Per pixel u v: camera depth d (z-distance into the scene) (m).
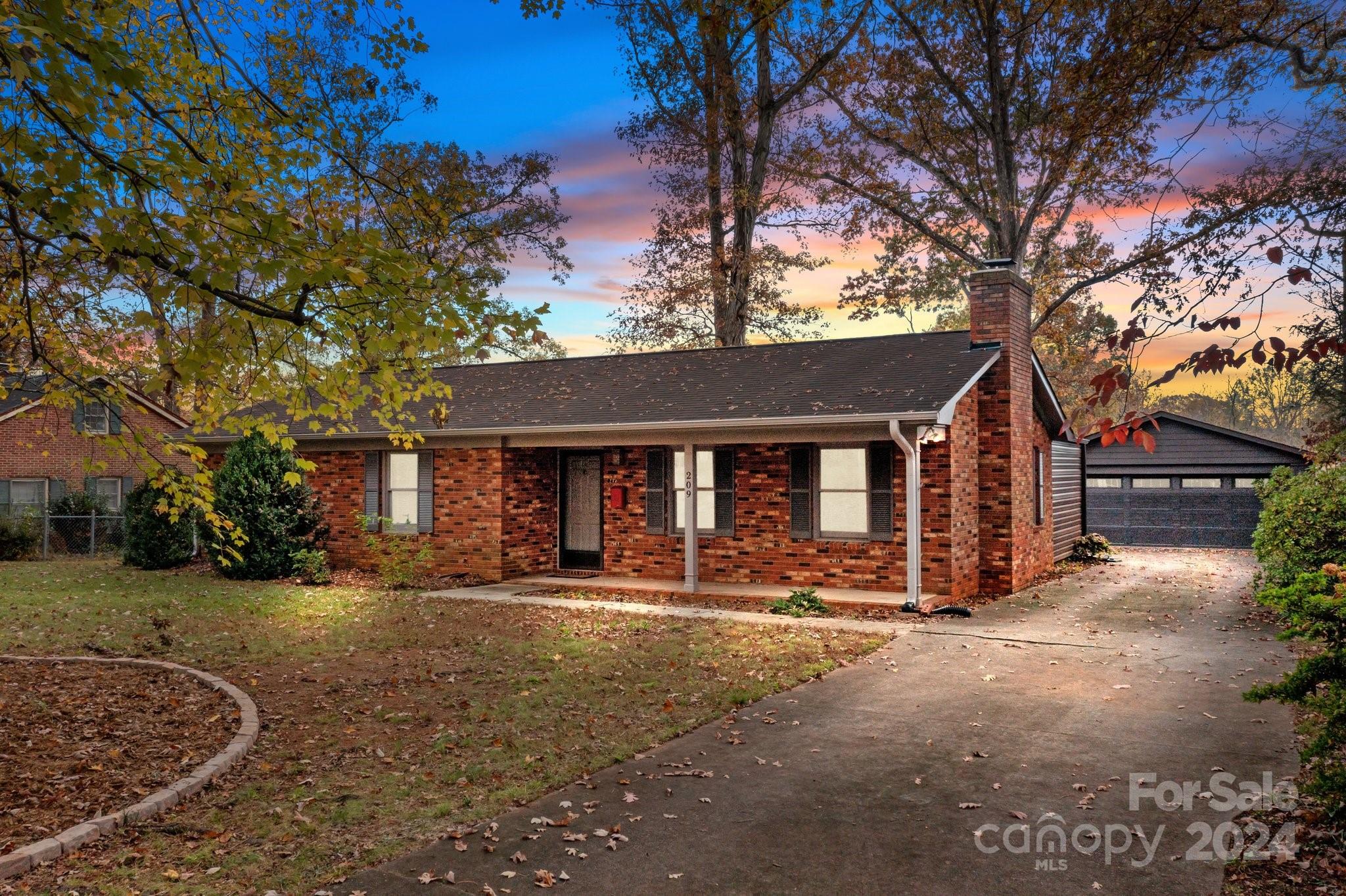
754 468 15.43
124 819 5.34
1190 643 10.75
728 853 4.97
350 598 14.55
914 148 26.34
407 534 17.61
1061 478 20.73
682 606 13.88
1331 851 4.88
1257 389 38.78
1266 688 5.38
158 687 8.70
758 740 7.07
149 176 5.38
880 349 16.11
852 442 14.58
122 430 26.42
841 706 8.06
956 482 14.15
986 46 22.62
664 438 14.72
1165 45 5.36
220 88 6.77
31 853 4.77
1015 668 9.48
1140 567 19.64
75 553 24.34
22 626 12.13
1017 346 15.71
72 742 6.91
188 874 4.71
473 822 5.41
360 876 4.70
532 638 11.24
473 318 5.90
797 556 15.02
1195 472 25.34
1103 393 3.82
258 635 11.54
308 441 18.28
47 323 7.25
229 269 5.14
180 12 6.38
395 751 6.79
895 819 5.44
